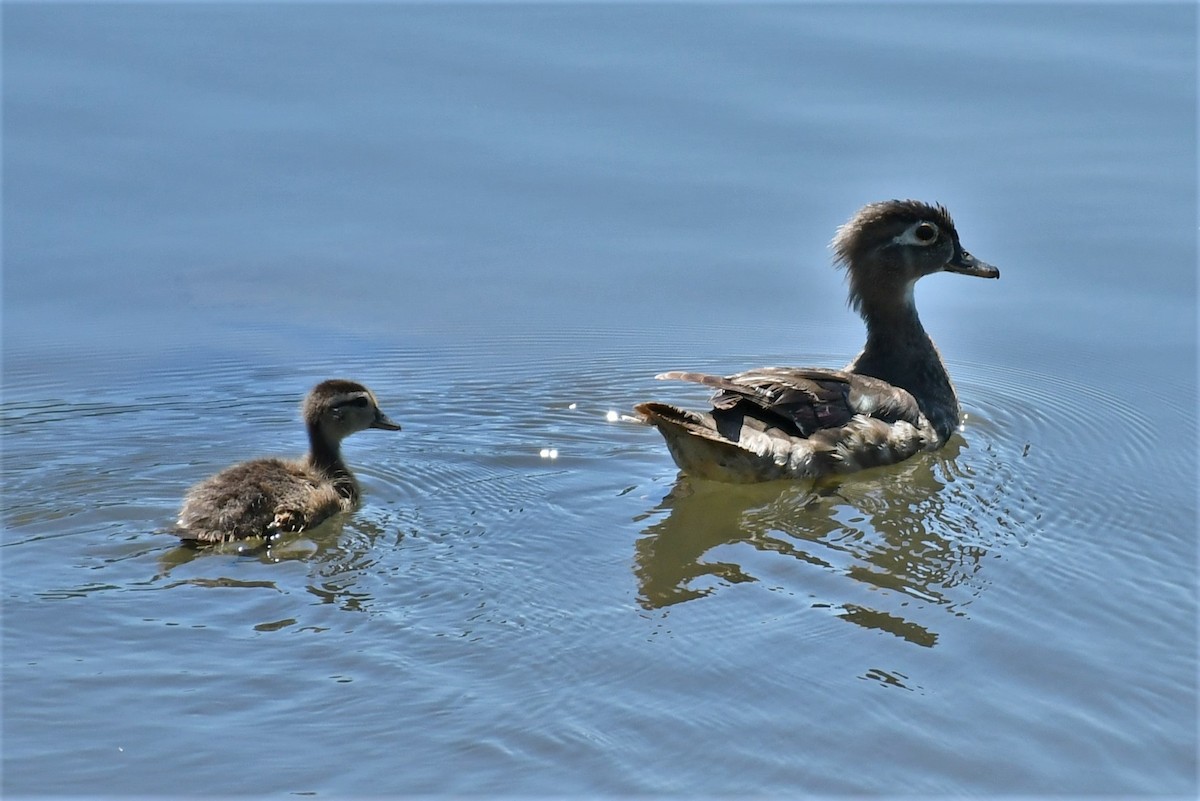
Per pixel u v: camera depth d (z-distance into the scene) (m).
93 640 12.78
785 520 15.95
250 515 15.25
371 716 11.58
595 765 10.96
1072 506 16.36
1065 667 12.52
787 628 13.20
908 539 15.36
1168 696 12.05
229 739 11.25
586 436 18.69
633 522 15.84
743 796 10.62
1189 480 17.17
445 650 12.71
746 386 17.28
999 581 14.29
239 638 12.87
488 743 11.23
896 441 17.86
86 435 18.28
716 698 11.92
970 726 11.58
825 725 11.55
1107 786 10.89
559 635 12.99
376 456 17.97
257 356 21.02
